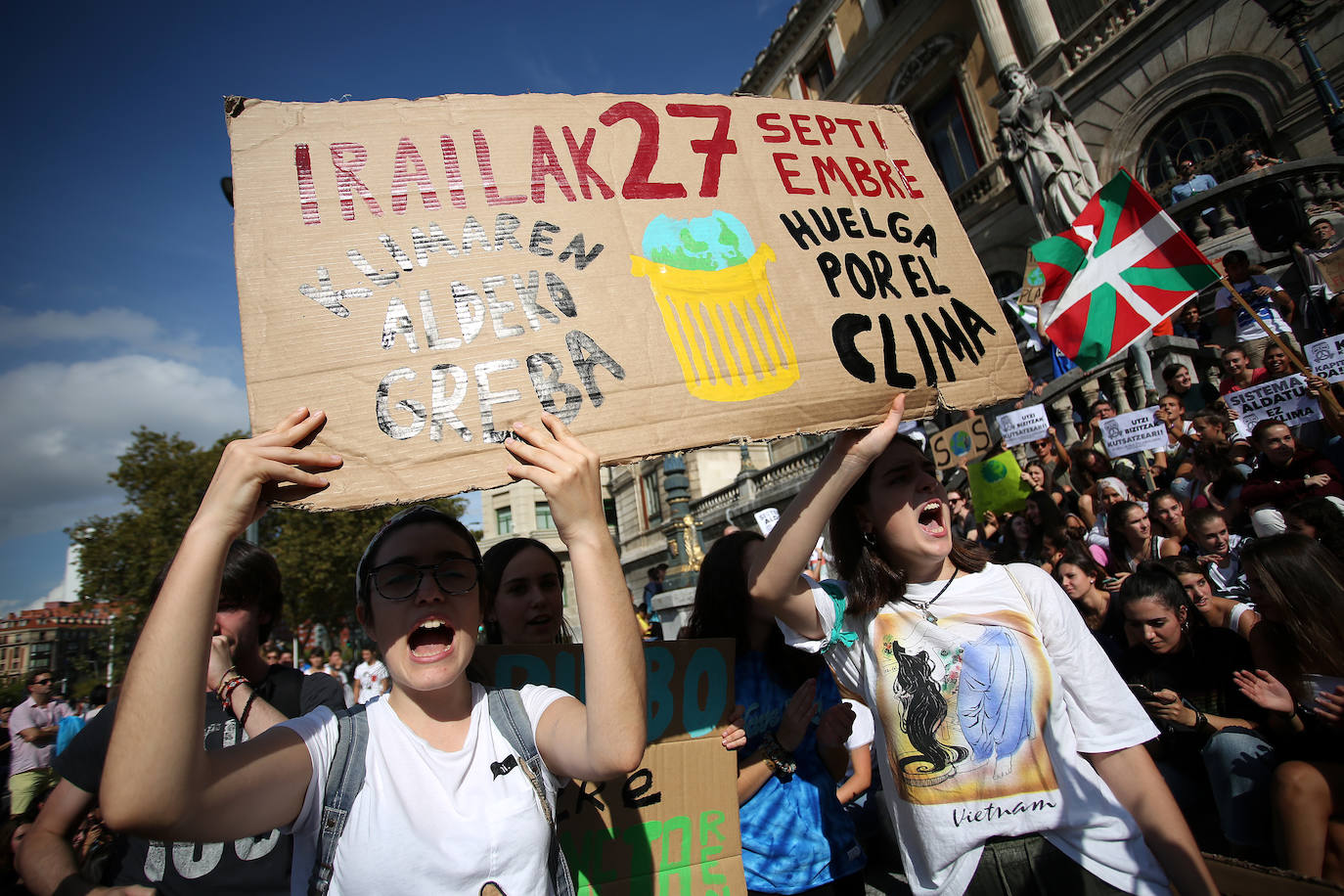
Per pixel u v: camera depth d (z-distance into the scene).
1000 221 15.19
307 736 1.34
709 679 2.02
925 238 2.10
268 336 1.47
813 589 1.90
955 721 1.72
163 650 1.08
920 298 2.00
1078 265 4.42
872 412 1.81
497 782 1.37
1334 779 2.21
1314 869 2.17
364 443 1.44
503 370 1.57
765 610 2.09
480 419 1.52
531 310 1.63
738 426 1.67
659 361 1.67
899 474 1.87
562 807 1.86
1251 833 2.54
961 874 1.66
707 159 1.94
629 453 1.58
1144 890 1.58
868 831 3.33
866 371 1.84
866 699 1.92
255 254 1.52
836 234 1.99
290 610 25.16
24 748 6.52
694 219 1.85
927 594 1.86
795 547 1.79
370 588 1.49
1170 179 12.17
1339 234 7.45
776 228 1.93
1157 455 6.66
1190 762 2.93
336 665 16.28
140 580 23.66
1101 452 7.18
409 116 1.73
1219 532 4.13
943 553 1.84
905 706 1.77
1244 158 9.55
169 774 1.04
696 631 2.50
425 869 1.24
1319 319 6.46
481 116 1.79
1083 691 1.73
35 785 6.17
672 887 1.86
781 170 2.02
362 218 1.61
